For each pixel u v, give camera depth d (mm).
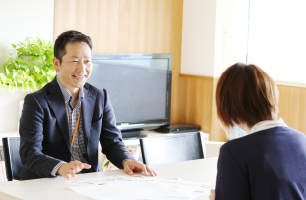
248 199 1144
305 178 1176
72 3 3795
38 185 1631
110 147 2131
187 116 4625
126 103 4070
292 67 3883
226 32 4266
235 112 1223
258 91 1207
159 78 4254
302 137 1236
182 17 4570
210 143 3189
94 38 3973
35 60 3359
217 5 4195
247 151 1158
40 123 1924
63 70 1980
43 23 3609
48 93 1995
